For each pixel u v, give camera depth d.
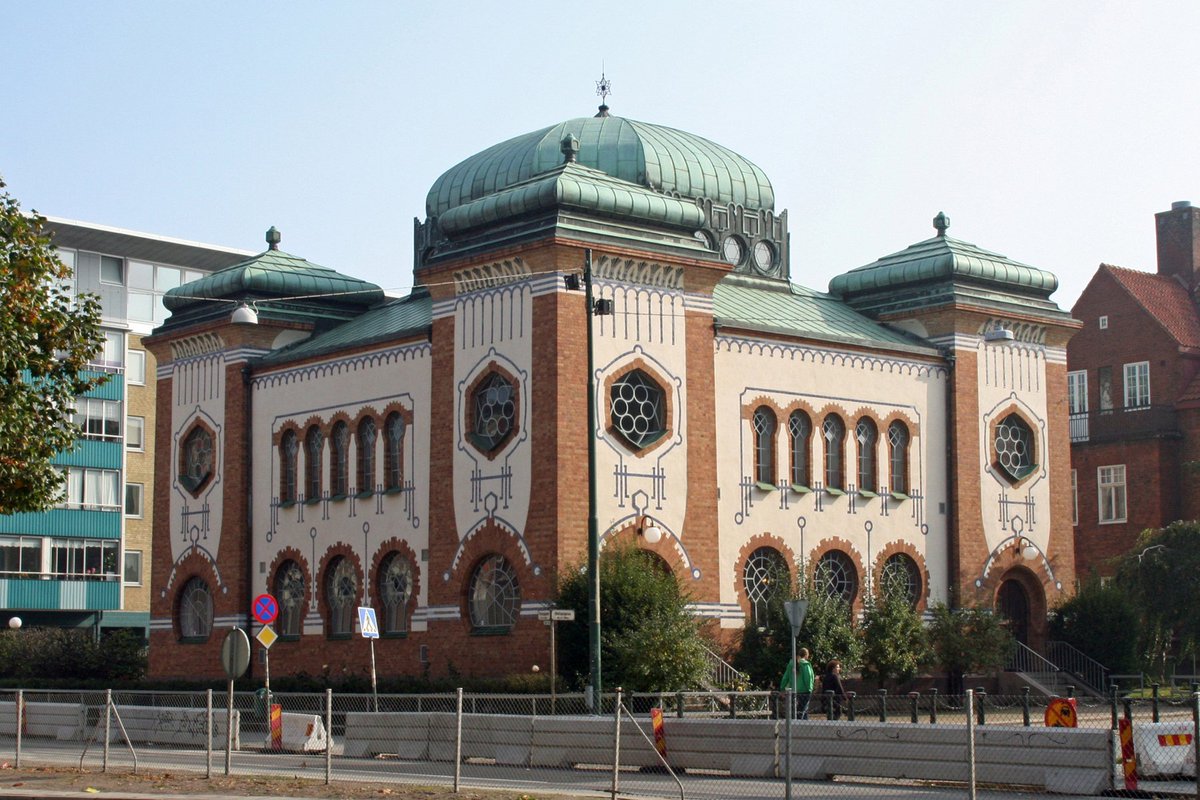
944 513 44.97
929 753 23.73
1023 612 46.56
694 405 39.53
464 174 47.81
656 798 22.03
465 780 25.36
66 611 75.62
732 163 47.41
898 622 40.34
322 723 32.59
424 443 41.06
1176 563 47.44
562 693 35.31
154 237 81.25
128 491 79.12
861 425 43.72
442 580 39.62
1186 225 63.31
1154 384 58.94
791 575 41.22
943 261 45.78
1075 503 59.16
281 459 45.66
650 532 38.00
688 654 35.09
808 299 47.44
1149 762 22.59
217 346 47.78
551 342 37.44
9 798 22.06
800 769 25.08
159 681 46.94
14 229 28.16
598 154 45.41
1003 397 46.38
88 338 29.59
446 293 40.28
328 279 48.72
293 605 45.09
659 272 39.16
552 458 37.16
